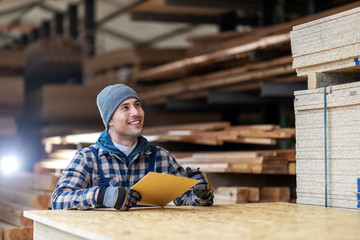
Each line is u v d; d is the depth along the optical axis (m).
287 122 7.58
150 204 3.04
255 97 7.07
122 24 18.16
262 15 8.01
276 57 5.86
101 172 3.28
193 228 2.20
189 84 7.38
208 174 5.01
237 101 7.11
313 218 2.51
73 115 9.05
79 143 6.18
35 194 5.10
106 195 2.85
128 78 9.10
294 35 3.22
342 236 1.99
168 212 2.81
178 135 5.62
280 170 4.66
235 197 4.60
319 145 3.05
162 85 8.11
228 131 5.38
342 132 2.92
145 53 9.09
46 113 8.91
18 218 4.75
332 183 2.97
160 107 9.00
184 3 8.94
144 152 3.41
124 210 2.86
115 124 3.29
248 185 5.00
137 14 10.38
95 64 10.33
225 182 4.99
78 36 16.09
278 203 3.24
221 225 2.29
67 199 2.98
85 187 3.25
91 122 9.38
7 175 6.27
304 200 3.15
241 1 9.14
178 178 2.79
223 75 6.58
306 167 3.13
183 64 7.11
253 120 10.15
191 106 8.24
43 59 11.73
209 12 10.27
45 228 2.73
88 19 13.19
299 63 3.19
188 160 5.36
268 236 2.00
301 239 1.94
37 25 19.08
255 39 5.71
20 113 9.18
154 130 6.49
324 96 2.99
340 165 2.93
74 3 16.02
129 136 3.29
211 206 3.13
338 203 2.94
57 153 6.70
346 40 2.88
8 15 18.11
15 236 4.65
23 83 9.05
